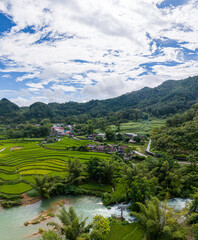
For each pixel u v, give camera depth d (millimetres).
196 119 101812
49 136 163250
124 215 40406
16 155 86875
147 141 120875
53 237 25469
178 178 50594
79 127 197125
